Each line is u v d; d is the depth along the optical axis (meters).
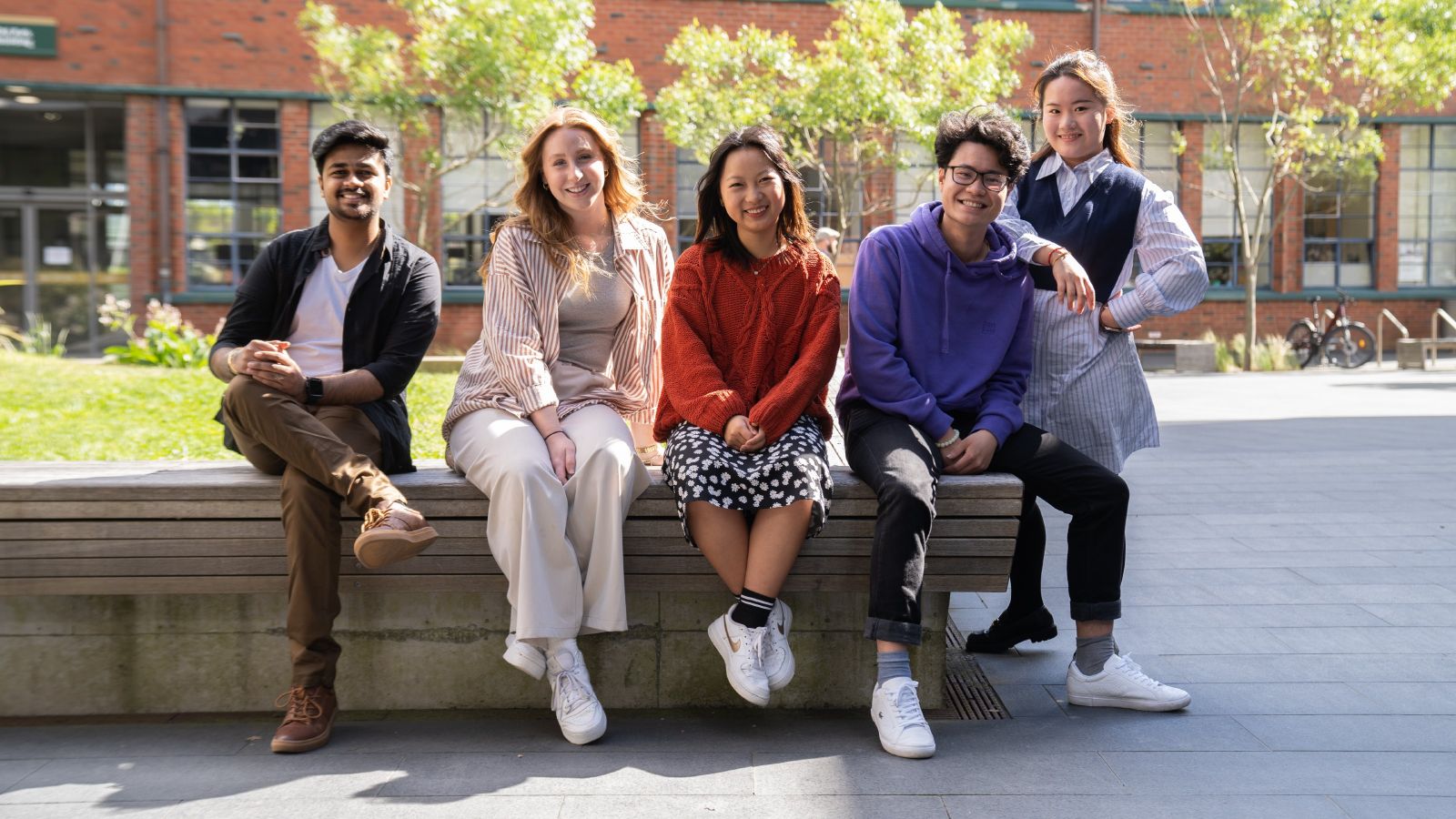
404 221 18.30
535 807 2.89
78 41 17.78
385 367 3.55
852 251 18.12
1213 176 20.95
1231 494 7.27
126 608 3.59
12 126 18.66
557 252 3.62
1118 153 3.99
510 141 15.08
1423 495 7.20
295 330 3.68
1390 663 4.02
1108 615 3.60
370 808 2.89
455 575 3.51
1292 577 5.21
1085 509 3.58
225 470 3.72
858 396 3.68
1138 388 3.96
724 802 2.92
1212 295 20.94
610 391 3.74
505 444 3.34
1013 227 3.82
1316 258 21.56
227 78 18.17
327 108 18.56
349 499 3.22
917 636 3.28
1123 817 2.82
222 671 3.61
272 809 2.88
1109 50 20.23
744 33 16.39
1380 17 18.34
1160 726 3.45
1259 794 2.95
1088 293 3.50
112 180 18.86
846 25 16.42
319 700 3.32
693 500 3.29
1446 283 21.98
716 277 3.55
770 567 3.28
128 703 3.61
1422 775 3.07
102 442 7.40
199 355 13.16
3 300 18.84
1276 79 18.75
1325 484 7.62
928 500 3.29
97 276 18.95
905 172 19.16
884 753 3.26
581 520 3.37
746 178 3.44
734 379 3.54
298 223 18.53
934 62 16.14
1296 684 3.81
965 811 2.86
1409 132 21.58
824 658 3.65
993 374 3.69
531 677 3.64
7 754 3.27
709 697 3.66
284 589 3.51
